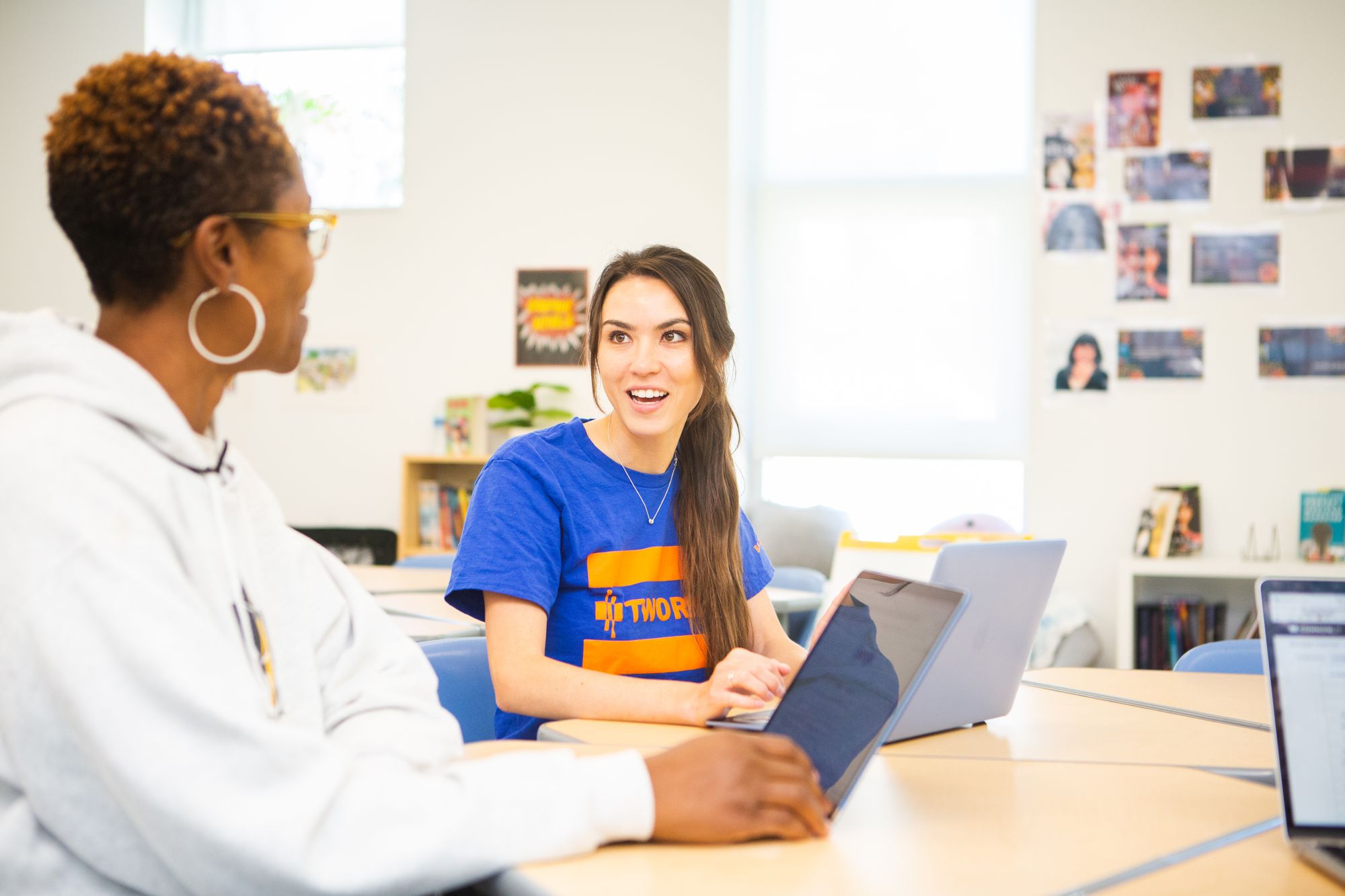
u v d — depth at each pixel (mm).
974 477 5168
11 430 792
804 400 5332
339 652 1111
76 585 748
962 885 791
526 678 1383
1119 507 4402
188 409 905
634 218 4902
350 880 745
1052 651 4238
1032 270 4629
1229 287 4348
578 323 4961
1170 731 1332
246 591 957
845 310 5289
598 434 1659
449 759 1040
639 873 806
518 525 1501
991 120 5152
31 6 5254
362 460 5145
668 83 4883
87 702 732
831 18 5277
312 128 5273
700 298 1571
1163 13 4402
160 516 831
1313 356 4289
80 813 781
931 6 5191
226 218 854
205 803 731
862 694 1013
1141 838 904
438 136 5090
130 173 824
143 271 852
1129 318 4406
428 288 5098
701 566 1582
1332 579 937
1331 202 4277
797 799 876
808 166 5309
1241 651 1951
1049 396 4457
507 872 809
